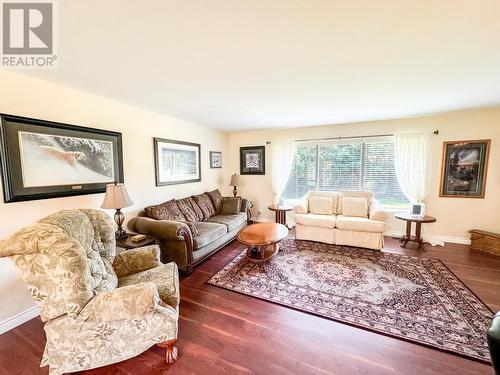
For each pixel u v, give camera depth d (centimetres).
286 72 200
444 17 127
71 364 132
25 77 195
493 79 218
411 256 316
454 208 365
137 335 140
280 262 303
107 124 268
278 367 147
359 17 127
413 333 173
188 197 388
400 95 264
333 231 365
